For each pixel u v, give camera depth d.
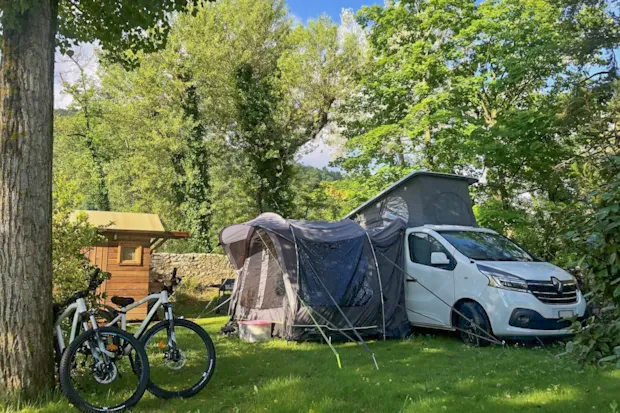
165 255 18.95
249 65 23.41
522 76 16.34
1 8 4.35
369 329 8.44
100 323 5.27
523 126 14.97
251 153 23.58
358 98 20.81
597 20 13.79
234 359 6.67
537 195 16.50
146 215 13.59
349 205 20.08
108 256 12.65
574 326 3.37
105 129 26.91
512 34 16.58
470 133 15.89
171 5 6.36
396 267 8.97
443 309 8.27
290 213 24.09
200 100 23.92
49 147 4.71
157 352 5.39
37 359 4.43
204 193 23.44
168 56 22.52
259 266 9.90
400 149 18.30
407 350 7.43
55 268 6.07
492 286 7.54
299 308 8.10
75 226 6.51
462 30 17.31
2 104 4.50
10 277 4.37
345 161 20.06
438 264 8.47
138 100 23.62
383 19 18.89
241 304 10.09
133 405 4.39
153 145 23.02
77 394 4.18
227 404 4.51
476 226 10.41
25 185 4.48
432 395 4.73
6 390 4.27
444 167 18.03
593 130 4.23
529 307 7.22
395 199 10.44
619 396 4.57
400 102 19.34
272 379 5.39
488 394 4.73
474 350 7.27
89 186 28.83
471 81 16.88
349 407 4.37
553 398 4.56
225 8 22.80
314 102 23.50
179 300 17.66
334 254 8.52
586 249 3.11
